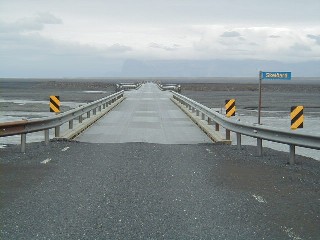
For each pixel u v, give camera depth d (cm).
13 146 1563
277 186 959
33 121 1404
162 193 871
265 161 1294
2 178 1006
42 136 2025
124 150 1444
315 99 7381
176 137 1861
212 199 833
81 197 830
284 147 1817
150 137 1841
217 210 756
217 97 7675
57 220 684
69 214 716
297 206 791
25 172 1077
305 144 1139
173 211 745
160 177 1029
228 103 1906
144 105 3856
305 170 1158
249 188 934
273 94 9881
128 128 2155
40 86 14612
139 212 734
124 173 1068
